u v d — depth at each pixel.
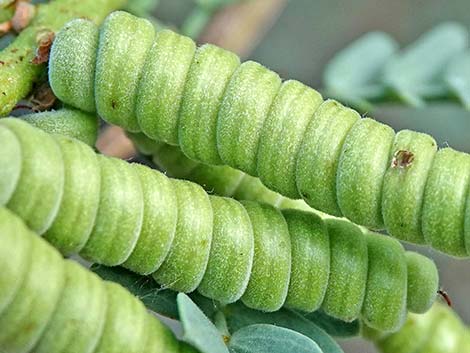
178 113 0.07
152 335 0.06
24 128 0.06
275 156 0.07
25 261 0.06
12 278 0.05
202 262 0.07
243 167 0.07
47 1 0.09
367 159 0.07
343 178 0.07
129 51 0.07
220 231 0.07
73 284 0.06
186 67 0.07
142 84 0.07
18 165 0.06
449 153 0.07
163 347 0.06
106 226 0.06
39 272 0.06
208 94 0.07
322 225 0.07
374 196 0.07
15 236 0.06
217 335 0.06
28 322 0.06
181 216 0.07
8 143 0.06
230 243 0.07
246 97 0.07
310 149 0.07
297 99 0.07
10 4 0.08
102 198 0.06
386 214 0.07
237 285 0.07
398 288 0.07
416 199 0.06
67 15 0.08
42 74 0.07
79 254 0.06
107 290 0.06
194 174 0.08
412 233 0.07
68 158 0.06
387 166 0.07
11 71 0.07
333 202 0.07
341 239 0.07
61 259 0.06
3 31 0.08
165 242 0.06
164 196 0.06
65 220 0.06
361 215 0.07
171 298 0.07
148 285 0.07
